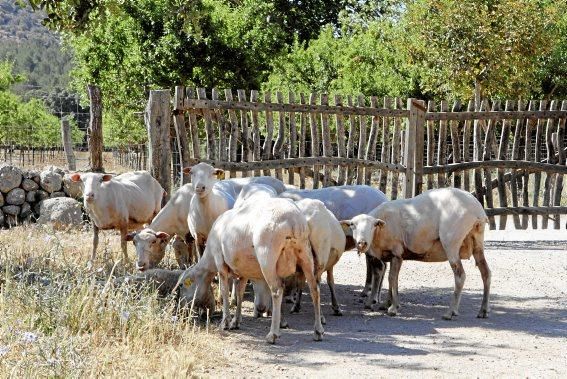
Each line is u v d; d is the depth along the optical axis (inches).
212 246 387.5
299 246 354.3
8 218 703.1
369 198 465.1
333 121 882.8
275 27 1416.1
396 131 647.8
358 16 1644.9
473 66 1012.5
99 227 516.7
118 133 1697.8
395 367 316.5
